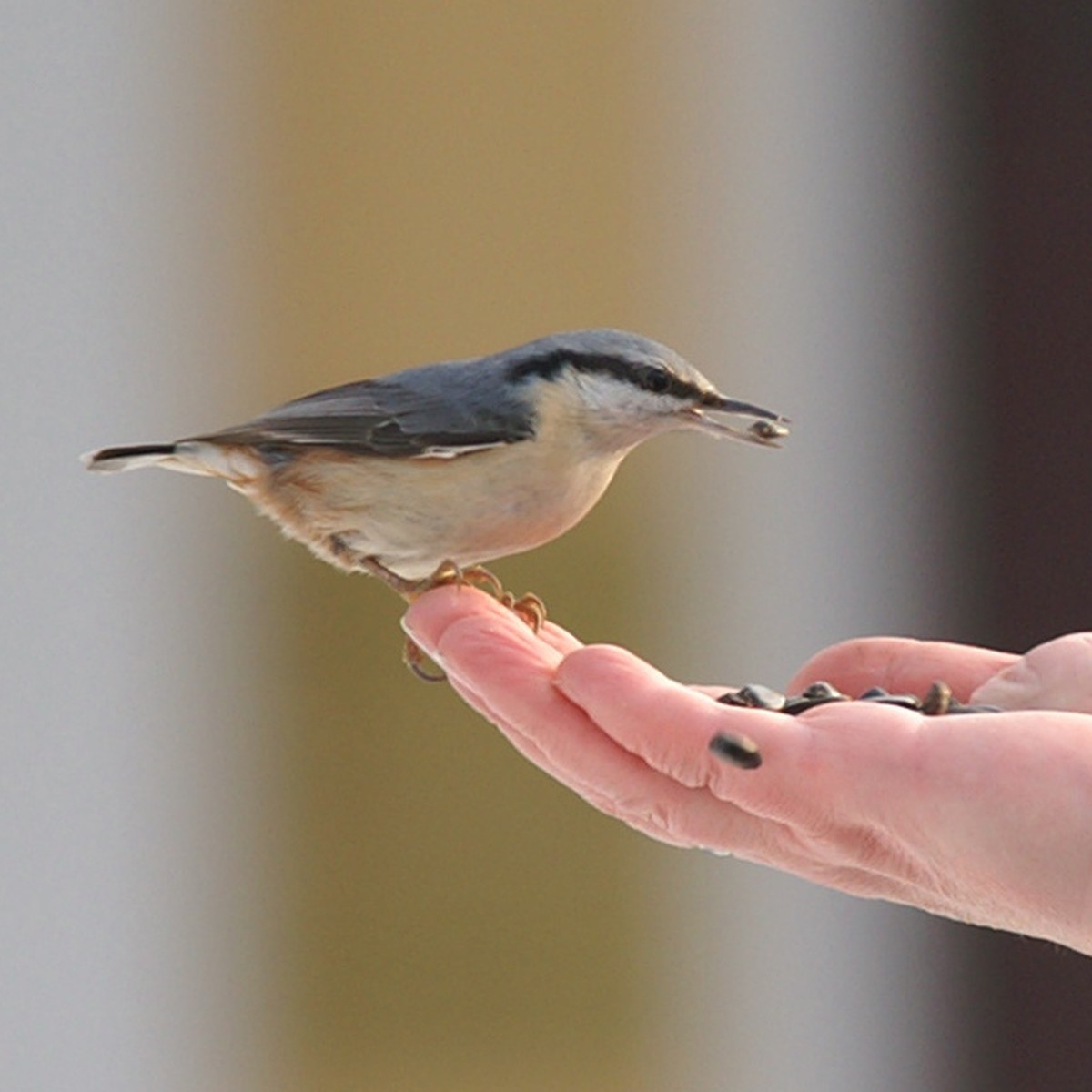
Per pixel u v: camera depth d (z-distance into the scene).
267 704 11.86
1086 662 6.18
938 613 11.38
